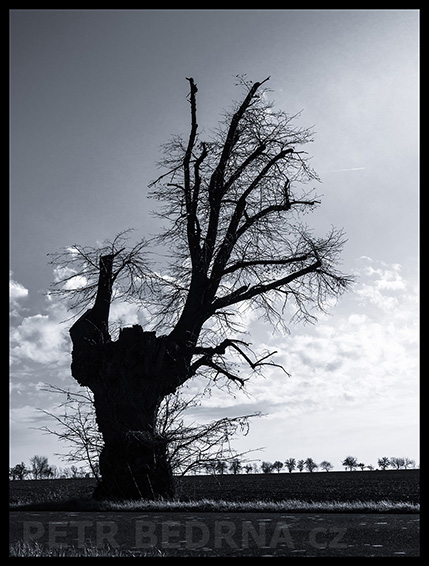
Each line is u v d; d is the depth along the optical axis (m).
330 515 15.41
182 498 23.72
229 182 25.72
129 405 22.94
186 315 24.58
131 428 22.84
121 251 24.53
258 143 26.19
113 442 22.81
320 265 24.56
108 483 22.55
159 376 23.34
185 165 25.92
